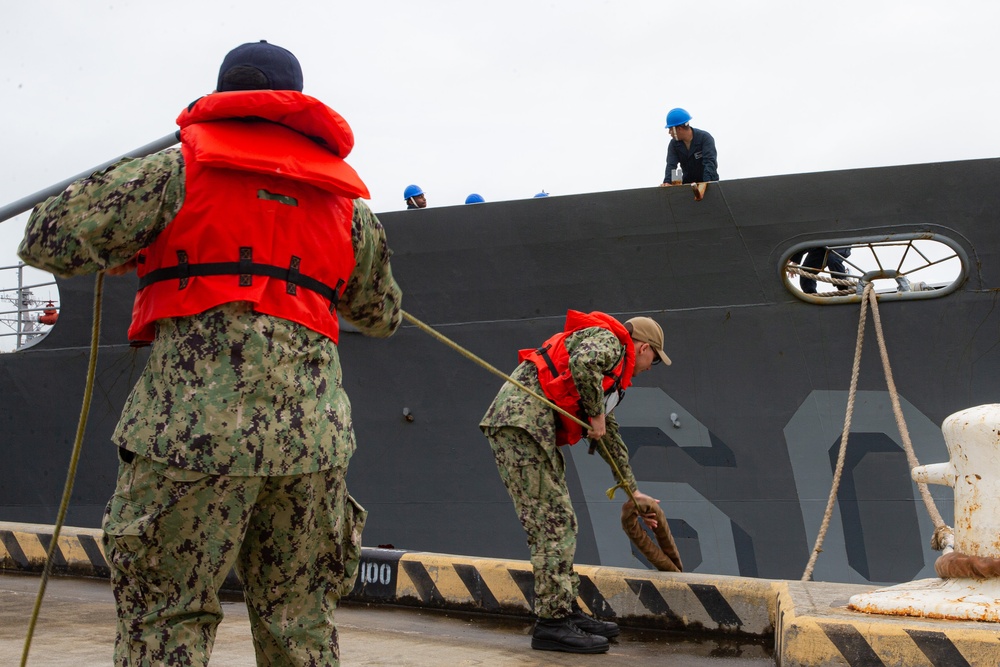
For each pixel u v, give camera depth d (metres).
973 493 3.23
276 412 1.93
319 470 2.00
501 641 4.01
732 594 4.07
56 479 8.81
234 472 1.89
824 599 3.50
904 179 6.34
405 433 7.42
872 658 2.89
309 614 2.13
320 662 2.12
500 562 4.60
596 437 3.92
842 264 7.07
